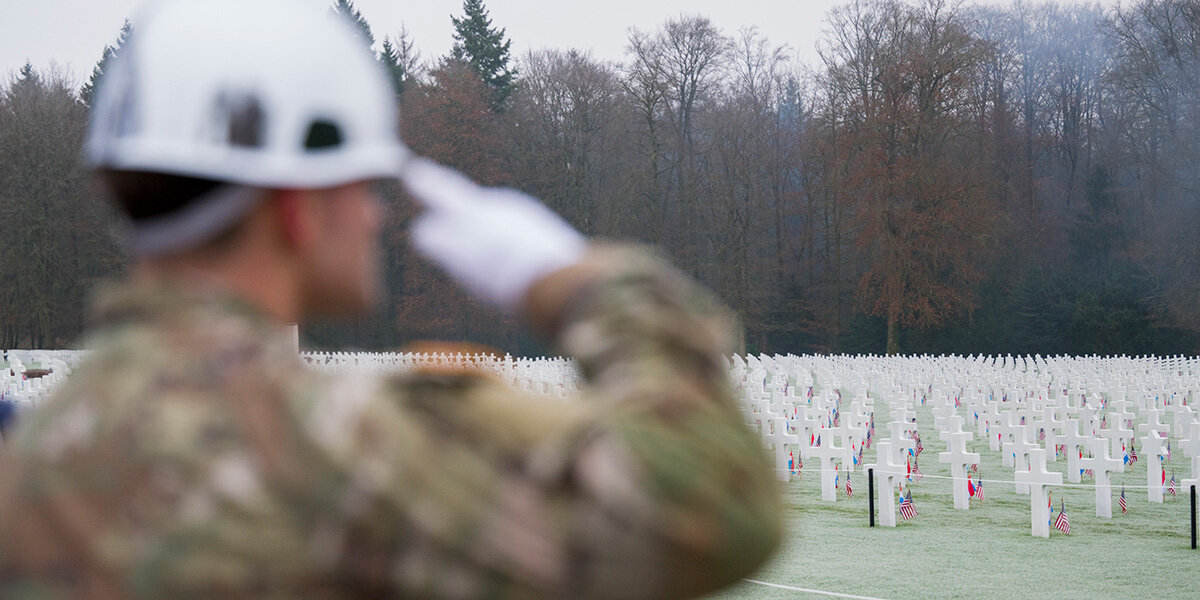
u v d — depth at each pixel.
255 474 0.98
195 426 0.99
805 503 16.91
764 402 22.89
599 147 72.12
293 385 1.03
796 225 78.50
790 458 19.91
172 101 1.06
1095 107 80.44
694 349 1.04
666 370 1.02
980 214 61.50
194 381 1.02
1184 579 11.77
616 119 71.44
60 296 70.94
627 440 0.96
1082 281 66.88
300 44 1.11
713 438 0.97
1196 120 60.59
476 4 86.12
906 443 18.69
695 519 0.93
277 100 1.08
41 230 70.06
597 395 1.03
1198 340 61.31
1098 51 80.62
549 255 1.12
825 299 73.62
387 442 0.99
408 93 72.44
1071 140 80.50
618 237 69.69
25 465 1.02
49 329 70.75
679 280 1.12
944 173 62.28
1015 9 84.06
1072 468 18.23
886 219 61.62
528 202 1.20
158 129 1.05
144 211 1.08
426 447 0.99
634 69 69.88
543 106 71.44
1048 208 77.62
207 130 1.06
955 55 62.19
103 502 0.98
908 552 13.25
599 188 72.00
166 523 0.96
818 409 22.31
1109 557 12.88
